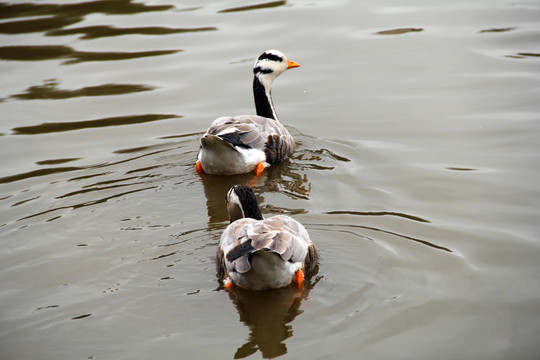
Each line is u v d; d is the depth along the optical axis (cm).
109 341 913
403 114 1767
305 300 993
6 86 2031
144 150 1641
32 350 899
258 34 2339
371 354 865
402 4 2572
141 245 1180
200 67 2128
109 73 2105
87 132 1750
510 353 866
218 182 1489
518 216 1241
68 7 2678
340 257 1113
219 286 1043
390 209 1292
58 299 1020
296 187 1435
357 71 2050
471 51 2112
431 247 1141
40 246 1186
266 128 1602
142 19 2522
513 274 1055
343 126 1742
